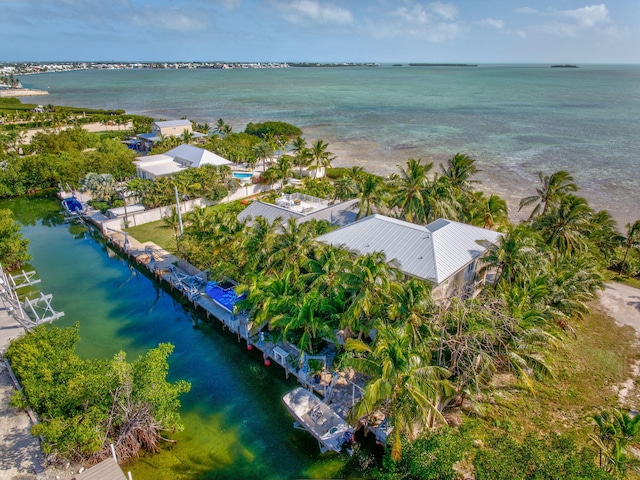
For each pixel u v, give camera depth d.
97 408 23.77
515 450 19.67
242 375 33.03
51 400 24.00
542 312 30.39
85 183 67.44
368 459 25.45
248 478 24.25
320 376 31.14
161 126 117.75
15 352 26.84
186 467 24.89
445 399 27.00
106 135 121.62
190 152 82.50
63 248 57.31
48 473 23.36
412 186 47.66
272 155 88.38
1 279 41.06
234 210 52.12
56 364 26.09
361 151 112.56
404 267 34.81
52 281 48.16
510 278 34.47
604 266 46.66
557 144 117.50
